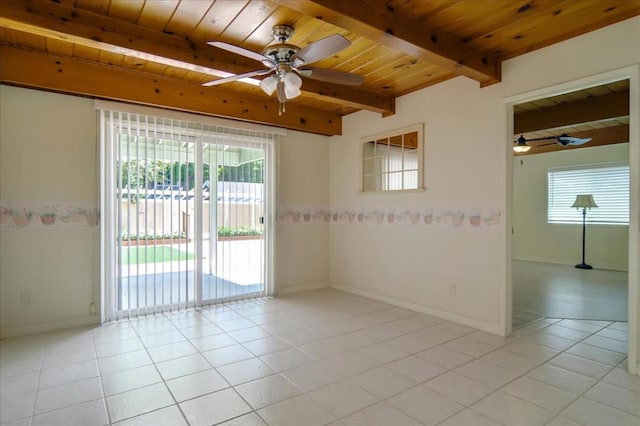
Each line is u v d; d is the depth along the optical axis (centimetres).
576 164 723
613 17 251
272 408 205
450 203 364
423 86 386
